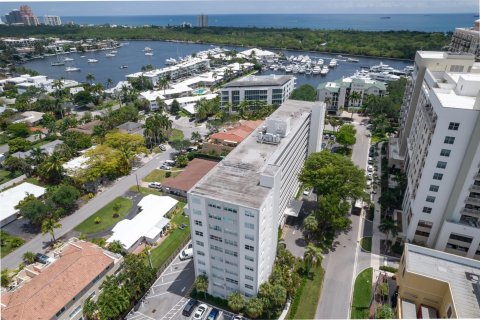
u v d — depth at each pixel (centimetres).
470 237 8056
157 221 10031
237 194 6731
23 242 9550
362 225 10006
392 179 11988
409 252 7338
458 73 10481
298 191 11756
